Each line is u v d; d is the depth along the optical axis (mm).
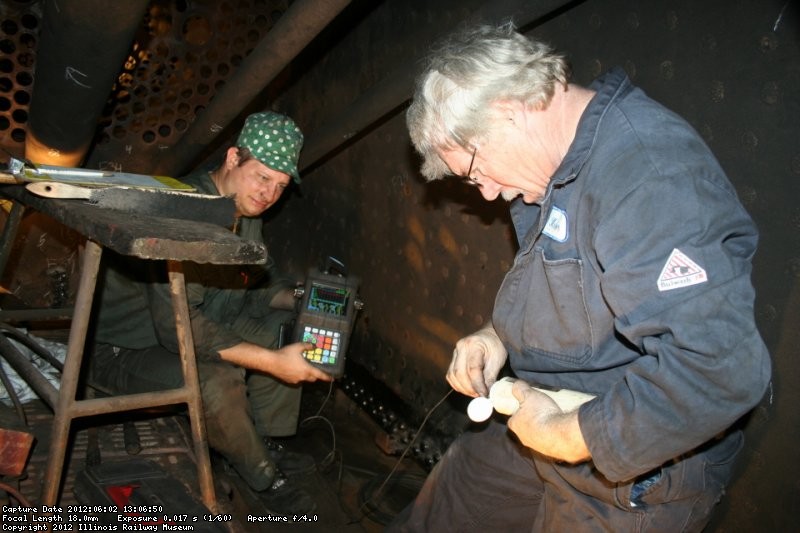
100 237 1209
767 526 1250
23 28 2543
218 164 2406
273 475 2074
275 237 3188
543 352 1181
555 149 1039
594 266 994
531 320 1163
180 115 2904
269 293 2447
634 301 902
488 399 1181
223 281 2246
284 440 2555
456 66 995
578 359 1130
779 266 1171
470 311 2057
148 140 2922
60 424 1345
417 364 2350
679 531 1104
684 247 858
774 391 1208
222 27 2811
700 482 1065
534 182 1090
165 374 1995
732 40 1205
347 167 2629
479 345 1388
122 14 1685
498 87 981
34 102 2125
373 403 2566
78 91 1984
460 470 1564
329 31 2615
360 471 2396
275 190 2072
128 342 2098
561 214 1047
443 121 1033
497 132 1019
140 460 1678
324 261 2879
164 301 1880
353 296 2133
